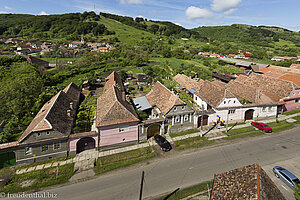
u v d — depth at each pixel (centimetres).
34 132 2658
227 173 1700
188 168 2655
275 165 2714
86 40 18575
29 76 4425
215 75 8319
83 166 2714
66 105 3747
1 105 3541
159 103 4094
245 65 10544
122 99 3919
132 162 2805
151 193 2200
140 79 7312
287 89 4631
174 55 14625
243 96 4762
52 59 12312
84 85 6556
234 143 3334
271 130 3694
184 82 6506
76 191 2241
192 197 2136
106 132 3092
